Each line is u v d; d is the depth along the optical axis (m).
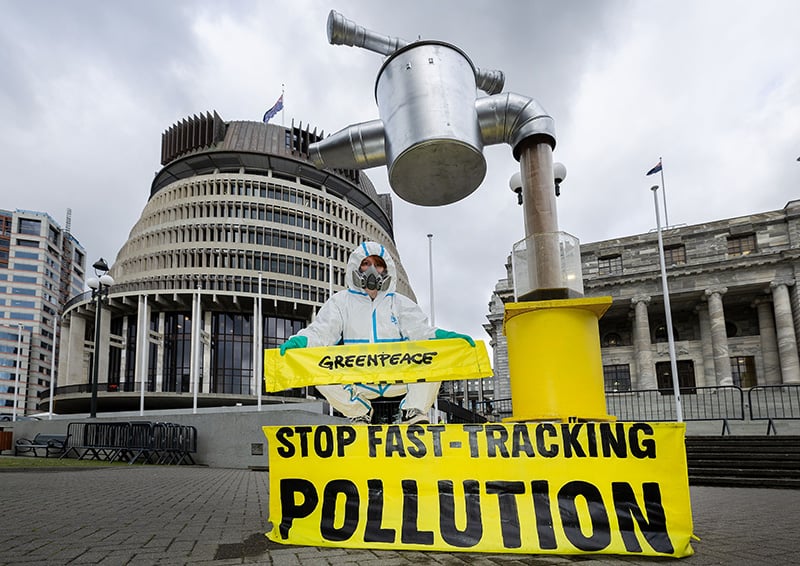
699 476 12.69
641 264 41.12
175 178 72.88
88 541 4.48
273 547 4.34
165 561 3.79
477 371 4.82
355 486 4.59
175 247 63.44
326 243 69.38
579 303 5.52
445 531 4.32
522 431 4.54
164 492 8.86
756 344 39.31
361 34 6.63
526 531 4.26
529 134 6.09
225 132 74.00
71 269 176.75
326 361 4.98
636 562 3.95
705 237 39.81
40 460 18.66
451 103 5.58
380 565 3.79
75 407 57.88
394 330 5.72
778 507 7.75
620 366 41.41
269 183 68.69
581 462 4.41
